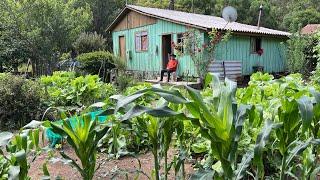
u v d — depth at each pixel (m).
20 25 14.93
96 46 19.52
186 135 2.72
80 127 1.44
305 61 14.35
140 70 15.80
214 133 1.19
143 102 2.03
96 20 29.23
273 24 34.53
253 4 33.31
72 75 9.20
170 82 12.59
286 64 16.31
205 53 11.62
